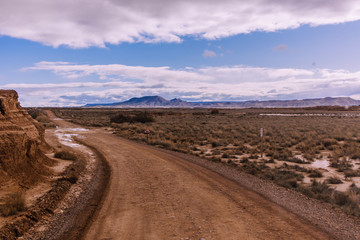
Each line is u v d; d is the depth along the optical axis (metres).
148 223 7.15
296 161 17.36
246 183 11.61
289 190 10.51
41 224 7.12
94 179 12.52
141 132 39.88
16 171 10.16
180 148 23.44
